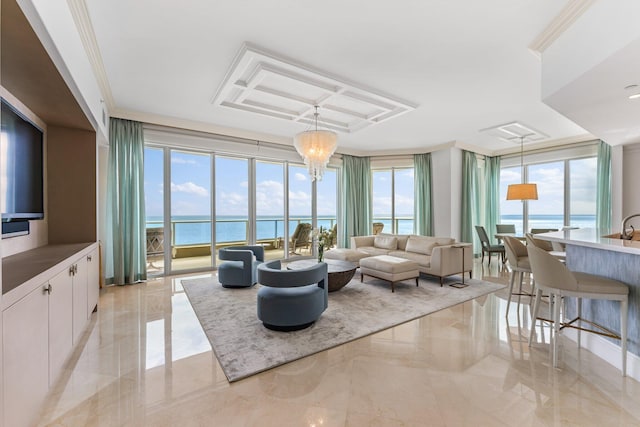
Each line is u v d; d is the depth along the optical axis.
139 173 4.58
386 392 1.84
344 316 3.12
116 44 2.69
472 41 2.64
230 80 3.30
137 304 3.54
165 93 3.80
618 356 2.13
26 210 2.45
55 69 1.96
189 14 2.30
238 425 1.55
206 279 4.76
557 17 2.32
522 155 6.82
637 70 2.17
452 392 1.84
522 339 2.61
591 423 1.56
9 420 1.30
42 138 2.85
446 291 4.10
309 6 2.21
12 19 1.45
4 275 1.61
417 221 7.20
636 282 2.03
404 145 6.88
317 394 1.82
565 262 2.95
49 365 1.78
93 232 3.27
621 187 5.27
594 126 3.84
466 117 4.72
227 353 2.30
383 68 3.12
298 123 5.09
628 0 1.83
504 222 7.66
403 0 2.14
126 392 1.84
